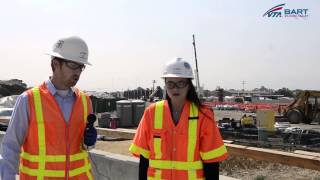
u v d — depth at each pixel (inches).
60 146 120.3
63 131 120.7
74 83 122.1
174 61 126.2
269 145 593.9
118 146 550.9
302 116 1178.6
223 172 415.8
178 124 125.1
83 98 127.0
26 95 120.0
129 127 900.6
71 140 122.4
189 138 123.8
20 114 118.6
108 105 1707.7
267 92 4343.0
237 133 697.6
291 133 627.8
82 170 125.7
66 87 122.5
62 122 120.6
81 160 126.0
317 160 261.9
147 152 131.6
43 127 119.0
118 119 892.6
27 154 120.6
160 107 129.3
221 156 124.0
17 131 118.6
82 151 127.3
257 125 741.9
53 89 121.6
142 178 132.7
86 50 121.6
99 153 235.6
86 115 126.6
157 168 126.6
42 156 119.0
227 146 317.7
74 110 123.4
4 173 117.0
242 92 4325.8
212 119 125.6
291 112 1197.1
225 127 748.6
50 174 119.0
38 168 118.6
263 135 637.9
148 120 130.9
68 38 120.1
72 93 125.7
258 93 4288.9
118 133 405.1
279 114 1357.0
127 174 216.8
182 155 124.0
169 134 126.0
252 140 662.5
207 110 126.3
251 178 389.7
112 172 225.1
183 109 126.0
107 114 867.4
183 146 124.1
